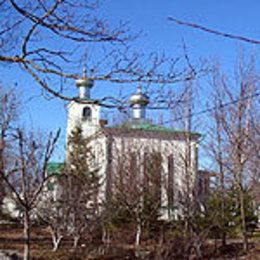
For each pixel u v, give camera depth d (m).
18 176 16.20
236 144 20.75
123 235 24.58
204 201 23.69
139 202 24.05
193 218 20.89
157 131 25.69
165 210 27.16
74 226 21.97
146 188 24.83
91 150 30.91
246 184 22.98
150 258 19.88
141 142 26.06
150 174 25.30
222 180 22.50
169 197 24.91
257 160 19.91
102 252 22.00
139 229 23.03
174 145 26.28
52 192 22.91
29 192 14.20
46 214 21.70
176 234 21.00
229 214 22.88
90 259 21.09
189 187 21.91
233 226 23.33
